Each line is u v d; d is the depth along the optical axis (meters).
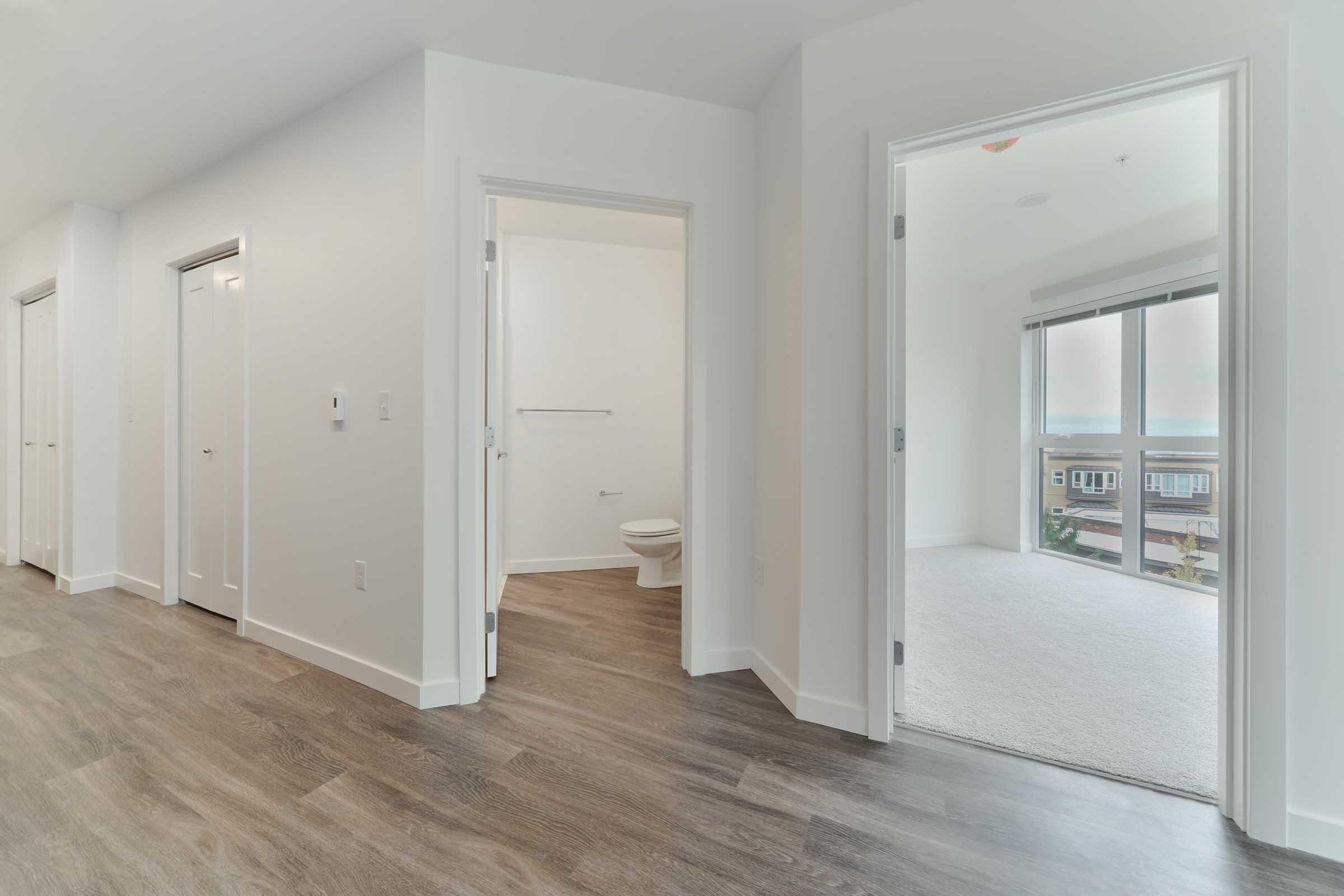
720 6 1.75
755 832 1.35
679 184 2.23
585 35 1.89
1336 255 1.27
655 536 3.47
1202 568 3.57
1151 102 1.51
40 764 1.59
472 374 2.03
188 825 1.34
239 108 2.31
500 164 2.03
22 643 2.52
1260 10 1.33
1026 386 4.72
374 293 2.11
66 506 3.37
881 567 1.77
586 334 4.09
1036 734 1.80
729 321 2.30
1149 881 1.20
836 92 1.86
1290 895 1.16
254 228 2.57
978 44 1.64
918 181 2.98
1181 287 3.51
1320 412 1.29
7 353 3.95
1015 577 3.91
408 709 1.95
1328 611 1.29
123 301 3.40
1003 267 4.63
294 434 2.40
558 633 2.73
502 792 1.49
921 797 1.49
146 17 1.80
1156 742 1.76
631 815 1.40
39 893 1.13
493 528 2.20
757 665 2.28
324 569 2.28
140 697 2.01
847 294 1.84
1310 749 1.30
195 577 3.03
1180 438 3.69
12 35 1.88
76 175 2.93
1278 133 1.30
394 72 2.05
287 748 1.69
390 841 1.30
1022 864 1.25
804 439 1.91
